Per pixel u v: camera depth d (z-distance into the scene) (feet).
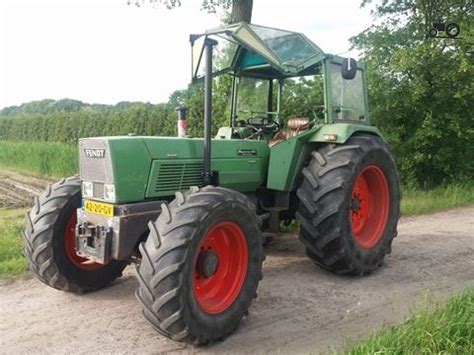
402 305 15.43
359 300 15.89
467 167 40.52
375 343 11.12
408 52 37.32
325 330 13.69
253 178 17.85
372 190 19.12
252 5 33.58
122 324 14.02
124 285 17.15
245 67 20.06
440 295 16.21
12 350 12.45
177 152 15.25
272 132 20.40
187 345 12.82
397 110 38.37
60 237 15.55
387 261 20.11
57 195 15.75
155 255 11.93
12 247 20.42
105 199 14.01
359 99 20.20
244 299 13.53
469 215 30.86
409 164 38.75
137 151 14.26
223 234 13.61
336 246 17.01
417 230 26.17
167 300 11.70
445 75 37.06
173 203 12.87
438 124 38.42
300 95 20.68
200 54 16.28
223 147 16.81
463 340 11.42
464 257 20.89
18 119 140.77
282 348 12.69
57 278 15.55
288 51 17.04
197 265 12.96
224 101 36.04
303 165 18.40
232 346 12.82
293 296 16.22
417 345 11.21
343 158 17.20
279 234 24.52
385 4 44.19
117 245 13.60
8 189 44.75
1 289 16.67
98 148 14.07
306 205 17.07
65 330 13.60
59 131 114.42
